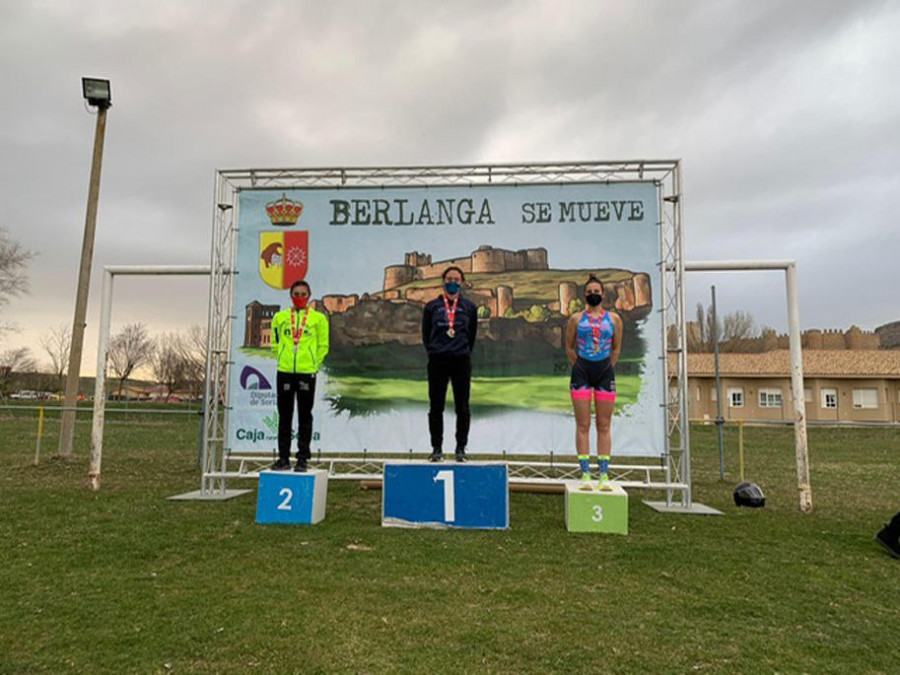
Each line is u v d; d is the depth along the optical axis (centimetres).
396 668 279
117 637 310
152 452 1357
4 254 3419
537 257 800
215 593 379
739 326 4991
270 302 813
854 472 1123
